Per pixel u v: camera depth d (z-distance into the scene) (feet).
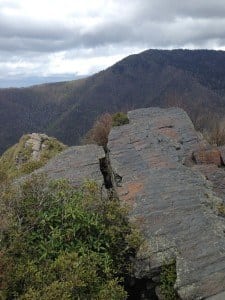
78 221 16.55
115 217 17.38
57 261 14.48
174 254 15.76
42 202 17.40
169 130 30.35
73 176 23.86
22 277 14.07
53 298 12.93
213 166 25.52
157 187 20.75
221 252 15.47
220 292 13.85
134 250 16.57
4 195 17.30
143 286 16.48
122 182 21.94
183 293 14.02
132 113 35.04
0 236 15.28
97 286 14.40
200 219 17.71
